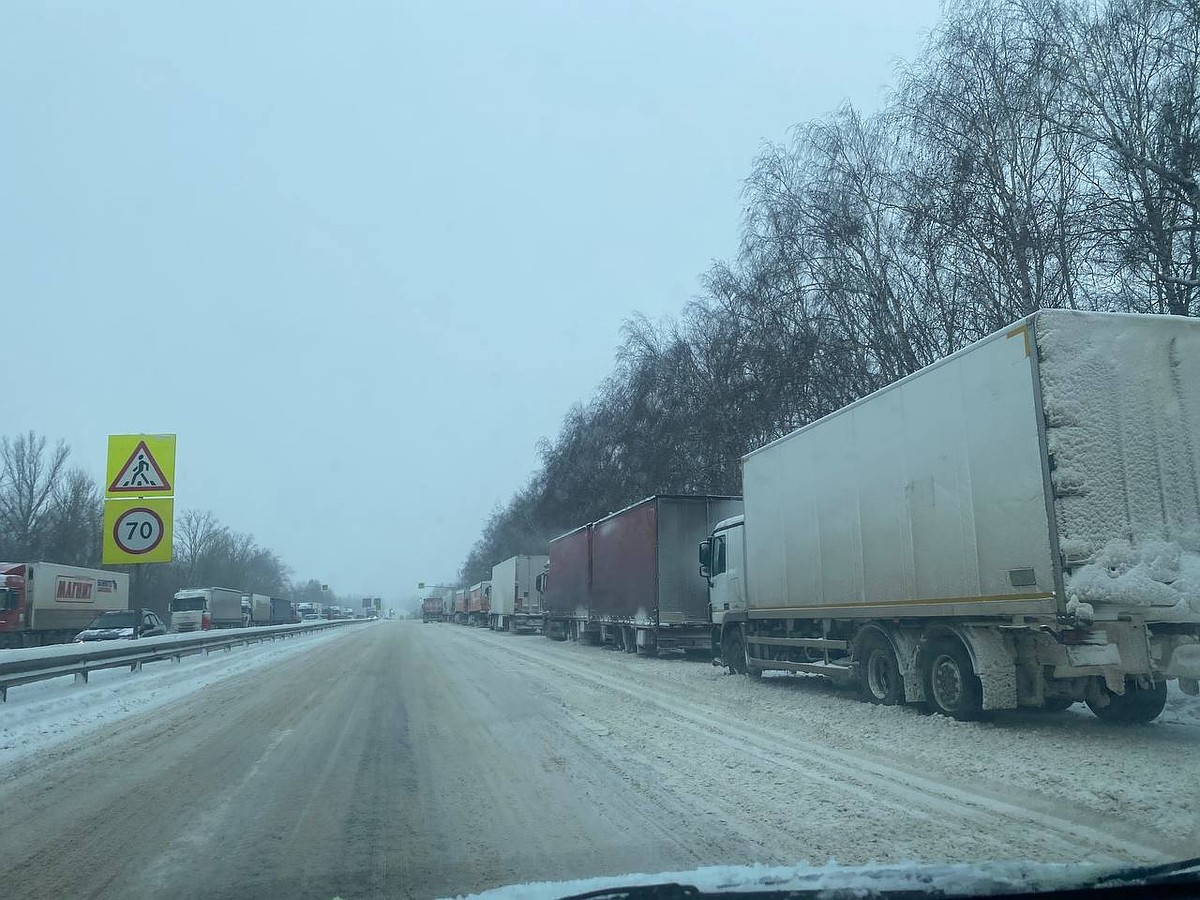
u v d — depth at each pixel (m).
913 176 17.16
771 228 21.14
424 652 26.52
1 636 36.31
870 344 19.83
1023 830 5.69
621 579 24.36
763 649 14.55
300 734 10.48
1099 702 8.96
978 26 15.87
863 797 6.68
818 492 12.34
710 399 27.62
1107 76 13.88
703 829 5.96
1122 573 7.79
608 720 11.04
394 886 4.98
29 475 59.19
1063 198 14.83
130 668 20.42
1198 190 12.64
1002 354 8.65
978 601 8.93
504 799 7.01
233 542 106.44
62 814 6.82
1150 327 8.40
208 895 4.91
